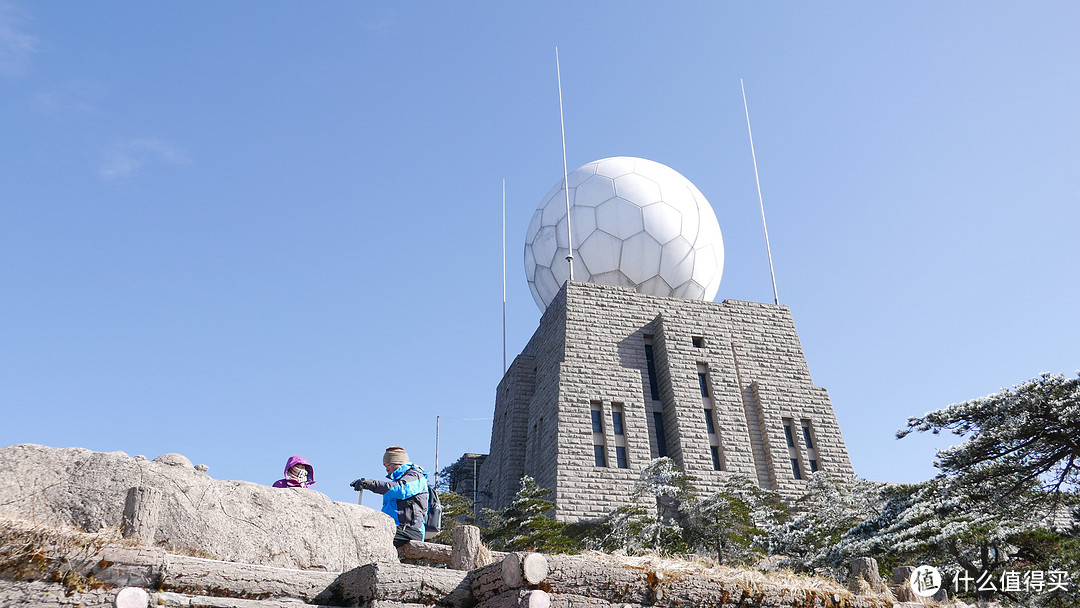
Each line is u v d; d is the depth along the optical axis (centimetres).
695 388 4038
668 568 722
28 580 623
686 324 4234
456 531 839
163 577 667
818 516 3131
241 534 859
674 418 3922
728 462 3881
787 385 4197
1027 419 1989
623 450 3838
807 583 809
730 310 4384
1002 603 1959
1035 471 2092
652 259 4675
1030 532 2272
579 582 672
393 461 1009
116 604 612
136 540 712
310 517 936
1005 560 2339
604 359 4062
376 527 1011
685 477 3538
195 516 829
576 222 4788
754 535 3231
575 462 3669
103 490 799
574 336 4084
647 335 4250
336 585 748
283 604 687
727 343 4253
